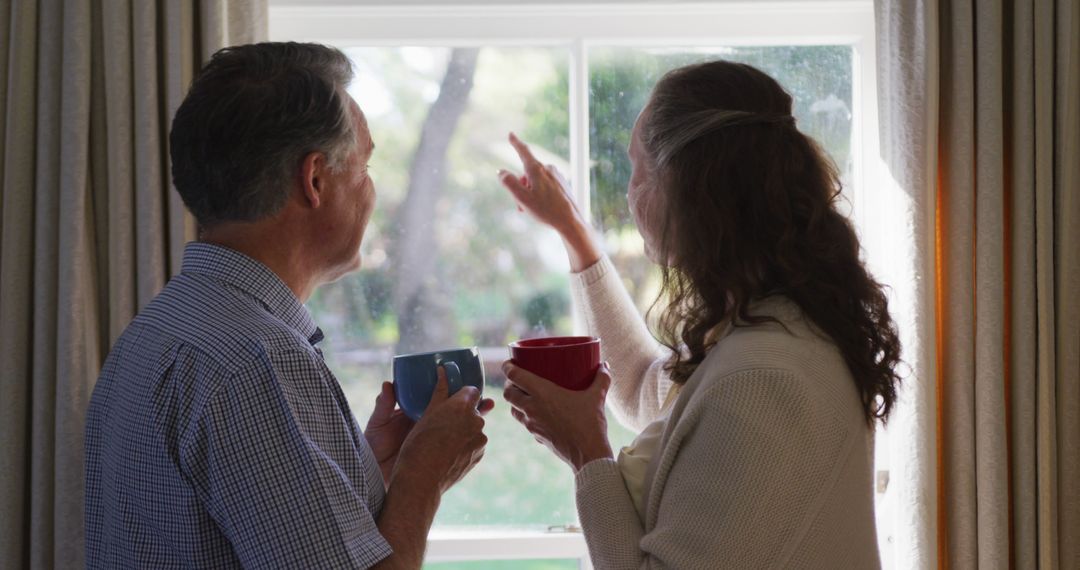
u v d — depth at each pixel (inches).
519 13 67.1
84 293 57.2
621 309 58.8
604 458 42.2
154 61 57.2
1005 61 61.7
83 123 56.9
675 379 41.9
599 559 39.1
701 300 41.0
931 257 59.4
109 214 57.5
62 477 56.4
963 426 59.9
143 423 34.4
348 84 40.8
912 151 59.2
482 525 68.8
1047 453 59.6
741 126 39.2
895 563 64.6
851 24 67.7
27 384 58.4
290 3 64.9
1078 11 60.6
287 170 37.0
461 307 68.5
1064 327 60.5
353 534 33.2
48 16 57.4
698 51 68.3
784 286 38.6
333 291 68.1
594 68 68.1
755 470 34.4
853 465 36.7
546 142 68.3
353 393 68.3
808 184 39.6
